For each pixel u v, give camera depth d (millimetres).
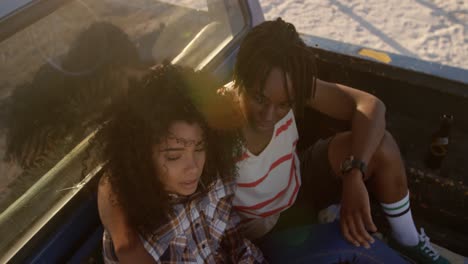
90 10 1432
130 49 1558
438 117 2256
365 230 1739
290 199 1889
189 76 1362
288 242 1802
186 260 1544
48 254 1405
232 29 2113
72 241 1472
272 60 1446
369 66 2191
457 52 5238
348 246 1758
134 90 1322
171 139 1276
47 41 1344
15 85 1295
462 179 2115
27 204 1380
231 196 1607
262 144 1640
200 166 1390
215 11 1985
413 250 2154
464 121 2215
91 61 1439
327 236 1789
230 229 1683
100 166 1507
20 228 1367
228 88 1679
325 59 2268
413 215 2336
